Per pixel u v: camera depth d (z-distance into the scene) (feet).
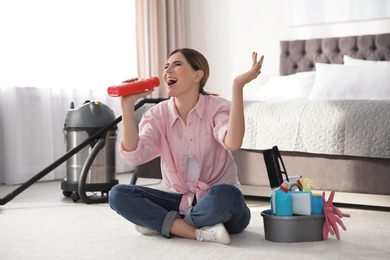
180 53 7.46
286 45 18.51
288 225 7.06
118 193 7.40
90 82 16.90
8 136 14.76
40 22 15.47
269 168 7.45
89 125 11.86
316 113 10.45
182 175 7.41
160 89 18.99
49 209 10.57
